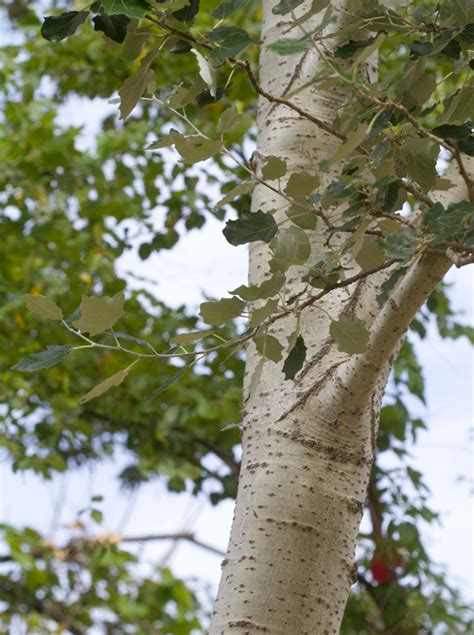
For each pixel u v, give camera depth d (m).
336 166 2.80
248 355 2.74
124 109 2.44
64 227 7.00
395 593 5.80
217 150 2.37
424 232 2.26
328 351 2.65
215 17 2.36
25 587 7.05
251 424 2.66
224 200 2.39
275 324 2.68
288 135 2.84
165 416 6.49
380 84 2.38
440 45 2.32
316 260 2.44
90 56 6.63
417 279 2.46
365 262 2.40
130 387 6.64
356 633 5.99
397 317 2.50
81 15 2.39
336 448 2.61
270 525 2.57
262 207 2.80
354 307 2.66
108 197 6.78
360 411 2.60
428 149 2.31
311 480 2.59
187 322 6.63
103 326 2.37
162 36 2.38
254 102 6.01
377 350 2.53
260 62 2.97
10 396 6.46
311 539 2.57
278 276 2.32
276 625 2.53
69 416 6.60
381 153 2.29
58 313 2.38
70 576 6.95
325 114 2.84
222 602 2.56
